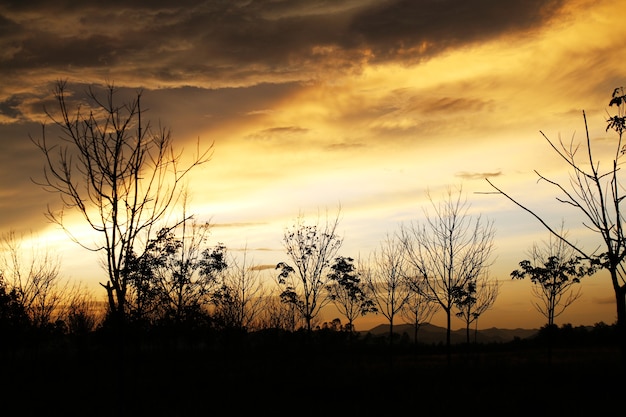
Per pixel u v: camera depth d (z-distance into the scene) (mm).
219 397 19359
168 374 25312
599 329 48281
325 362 29828
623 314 6273
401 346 48438
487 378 23500
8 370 27484
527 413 15500
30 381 24531
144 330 22078
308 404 17750
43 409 17781
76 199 9070
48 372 27625
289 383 22859
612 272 6324
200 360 30641
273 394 19953
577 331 49188
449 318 24234
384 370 27156
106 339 26375
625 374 6258
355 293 27516
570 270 24859
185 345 28594
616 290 6312
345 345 34062
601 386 19688
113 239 8969
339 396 19453
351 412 16266
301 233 25703
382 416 15641
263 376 24922
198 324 24266
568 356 36156
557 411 15461
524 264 26125
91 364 30016
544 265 25969
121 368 8625
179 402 18391
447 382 21938
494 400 17422
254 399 18891
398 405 17156
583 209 6488
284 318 31094
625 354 6242
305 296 25141
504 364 29031
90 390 21641
